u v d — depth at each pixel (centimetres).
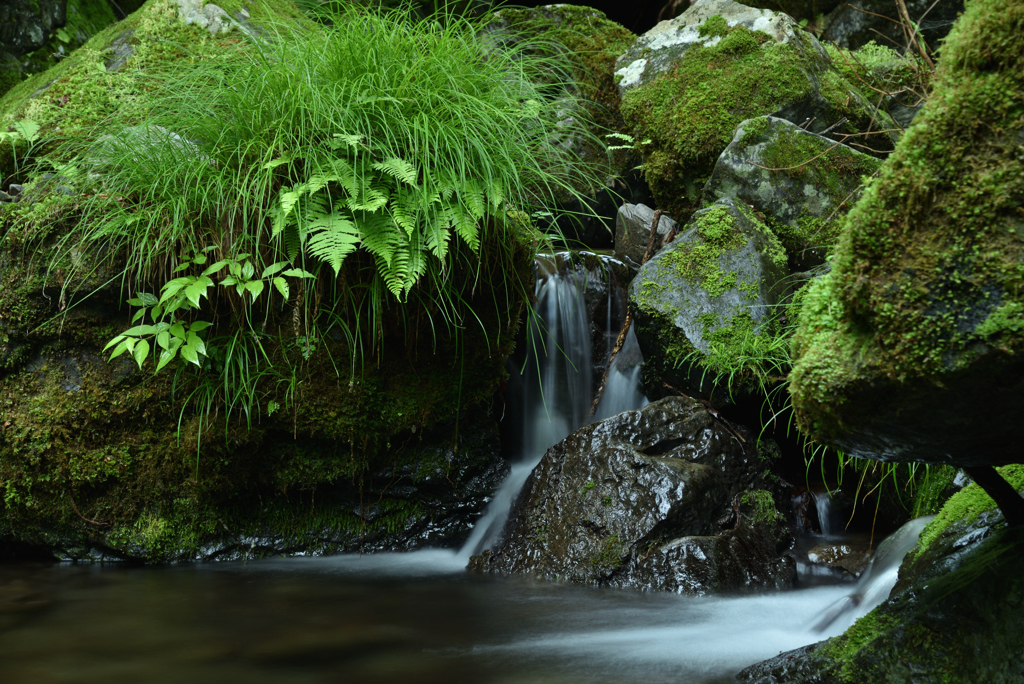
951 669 186
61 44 610
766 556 341
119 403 367
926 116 144
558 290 482
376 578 354
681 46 546
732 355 391
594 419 477
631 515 342
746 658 248
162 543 379
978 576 196
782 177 445
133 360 367
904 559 268
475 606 307
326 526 403
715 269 418
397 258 336
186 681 230
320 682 229
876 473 385
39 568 371
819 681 201
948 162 138
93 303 361
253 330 362
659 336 413
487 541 393
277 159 345
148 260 338
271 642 264
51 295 357
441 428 409
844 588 333
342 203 340
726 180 456
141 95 429
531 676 232
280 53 375
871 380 148
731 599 316
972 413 146
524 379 469
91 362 366
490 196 354
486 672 236
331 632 275
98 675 235
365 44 377
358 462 394
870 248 147
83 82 438
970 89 138
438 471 407
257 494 395
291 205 322
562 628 280
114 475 371
